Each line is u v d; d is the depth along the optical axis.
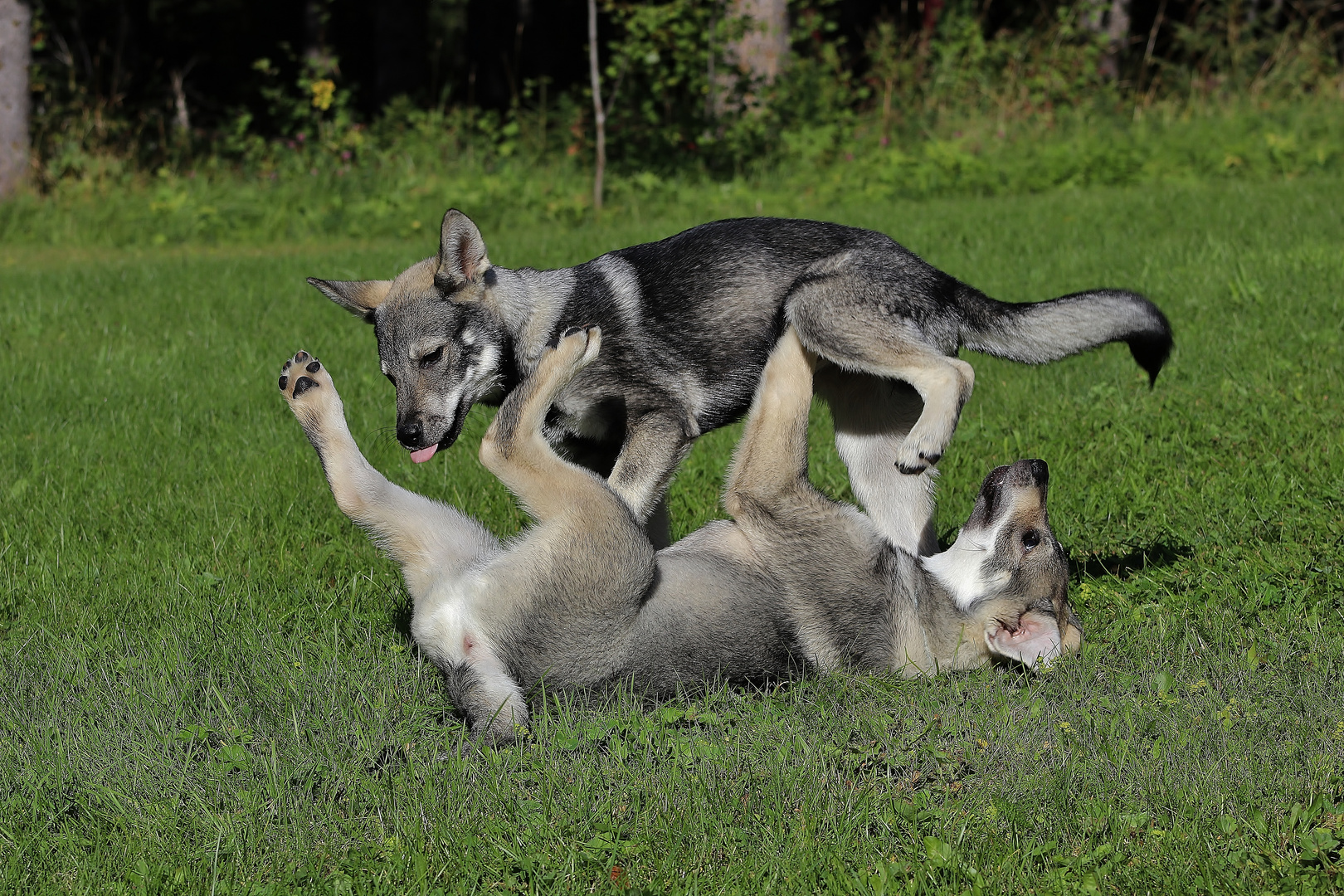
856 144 27.73
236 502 9.55
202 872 5.00
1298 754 5.59
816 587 6.66
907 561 7.08
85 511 9.35
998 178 25.39
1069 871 4.87
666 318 7.75
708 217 23.36
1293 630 6.85
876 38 33.56
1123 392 11.55
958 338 7.77
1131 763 5.59
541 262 18.02
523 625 6.18
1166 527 8.57
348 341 14.45
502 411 6.23
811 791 5.39
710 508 9.38
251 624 7.30
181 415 11.80
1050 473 9.67
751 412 6.86
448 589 6.28
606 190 25.23
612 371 7.74
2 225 23.77
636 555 6.17
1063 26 31.52
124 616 7.52
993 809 5.26
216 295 17.12
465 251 7.93
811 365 7.58
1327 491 8.64
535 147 29.23
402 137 29.23
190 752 5.82
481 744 5.90
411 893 4.83
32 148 26.17
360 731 6.07
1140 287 15.01
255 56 46.59
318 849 5.19
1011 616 6.90
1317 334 12.32
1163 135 27.38
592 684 6.23
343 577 8.25
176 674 6.57
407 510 6.33
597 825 5.21
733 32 27.33
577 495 6.18
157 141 29.61
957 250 18.02
